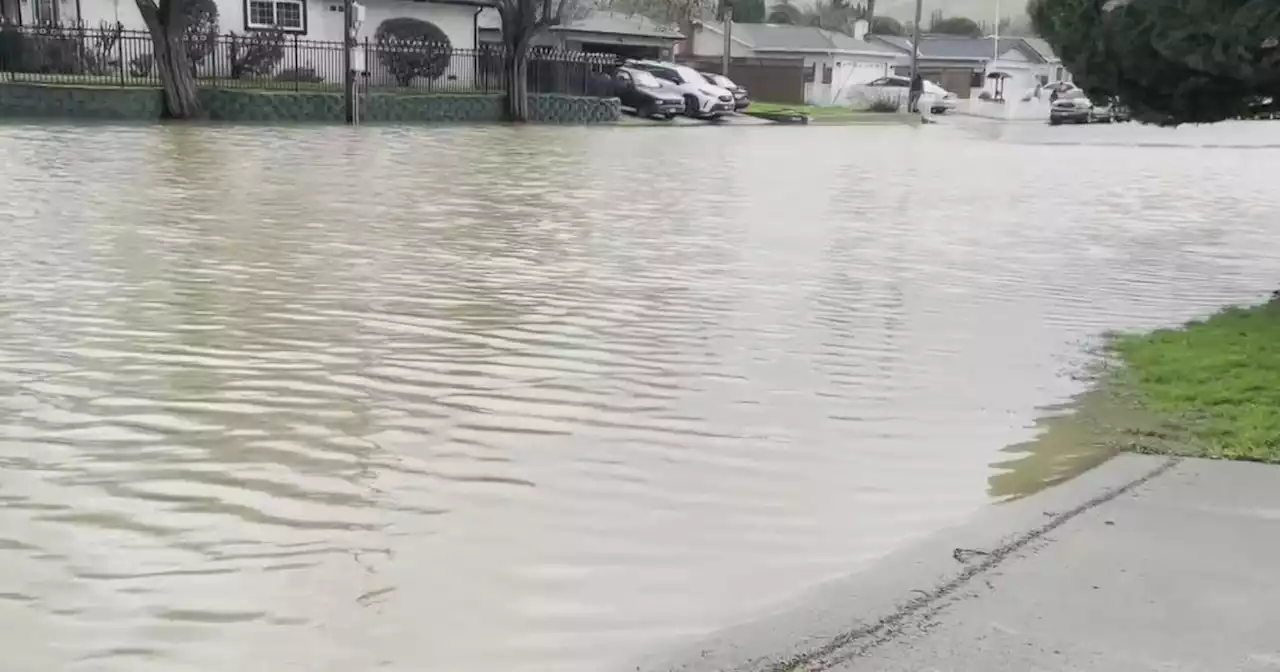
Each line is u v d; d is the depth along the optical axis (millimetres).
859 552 4750
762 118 46562
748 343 8320
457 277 10344
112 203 13945
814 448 6086
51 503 5066
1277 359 7539
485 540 4805
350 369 7289
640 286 10227
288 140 24594
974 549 4500
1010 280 11125
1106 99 9508
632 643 3930
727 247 12523
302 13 39625
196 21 37031
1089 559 4352
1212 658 3547
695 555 4703
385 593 4297
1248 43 7871
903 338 8602
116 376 6953
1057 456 5953
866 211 16219
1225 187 21344
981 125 49156
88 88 28891
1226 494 5070
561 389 7023
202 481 5367
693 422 6473
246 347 7707
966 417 6660
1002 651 3619
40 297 8898
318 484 5371
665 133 34188
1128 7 8430
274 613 4121
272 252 11180
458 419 6383
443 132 30062
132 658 3791
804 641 3779
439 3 42125
